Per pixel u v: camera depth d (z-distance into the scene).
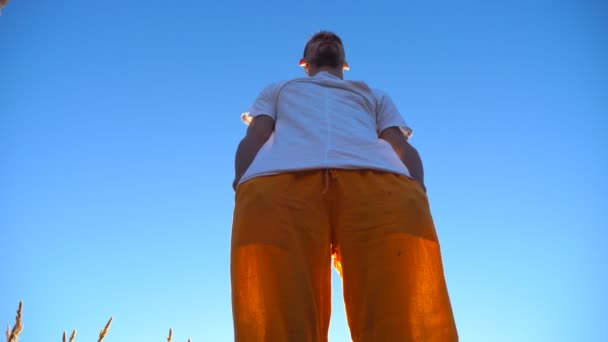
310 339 1.72
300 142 2.11
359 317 1.82
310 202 1.93
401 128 2.47
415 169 2.25
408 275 1.81
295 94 2.40
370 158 2.06
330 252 1.96
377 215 1.89
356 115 2.31
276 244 1.80
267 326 1.68
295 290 1.73
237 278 1.79
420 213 1.93
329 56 2.78
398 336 1.73
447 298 1.81
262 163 2.04
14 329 2.85
